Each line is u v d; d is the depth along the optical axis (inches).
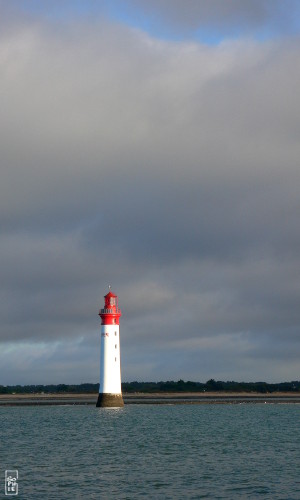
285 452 3218.5
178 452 3213.6
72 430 4419.3
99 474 2573.8
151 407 7539.4
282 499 2154.3
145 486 2351.1
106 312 5393.7
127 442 3661.4
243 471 2642.7
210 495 2214.6
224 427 4660.4
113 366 5487.2
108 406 5546.3
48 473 2596.0
